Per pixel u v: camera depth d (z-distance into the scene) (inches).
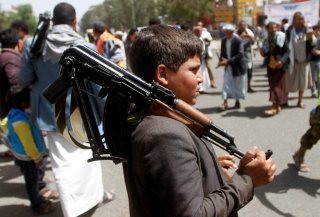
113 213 128.7
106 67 41.1
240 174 42.5
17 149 124.7
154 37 42.8
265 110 256.7
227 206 39.4
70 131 47.1
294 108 257.0
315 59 249.1
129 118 42.8
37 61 111.3
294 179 144.9
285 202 128.0
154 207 40.7
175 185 37.1
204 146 42.9
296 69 251.1
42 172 138.3
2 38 161.3
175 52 42.0
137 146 39.4
